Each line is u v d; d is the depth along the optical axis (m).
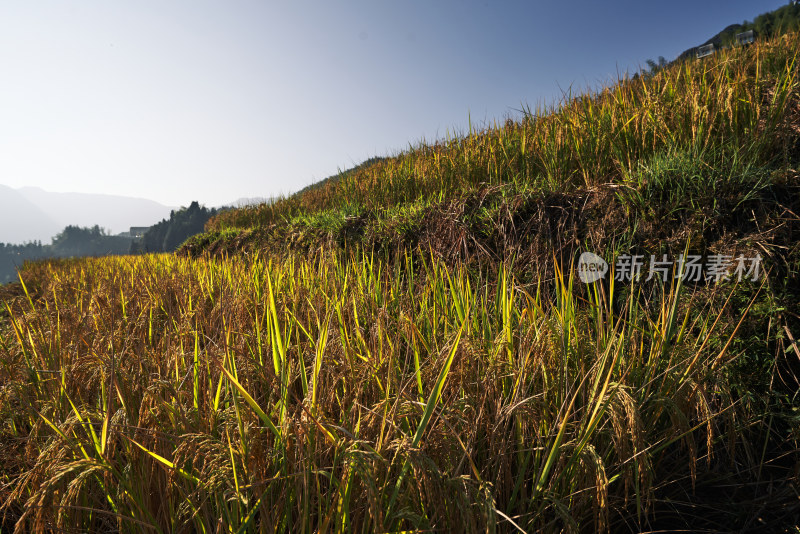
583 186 4.36
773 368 2.46
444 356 1.84
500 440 1.78
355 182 8.44
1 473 2.02
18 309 3.91
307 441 1.53
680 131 4.16
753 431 2.44
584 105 5.46
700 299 2.84
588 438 1.65
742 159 3.48
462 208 4.66
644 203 3.38
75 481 1.41
